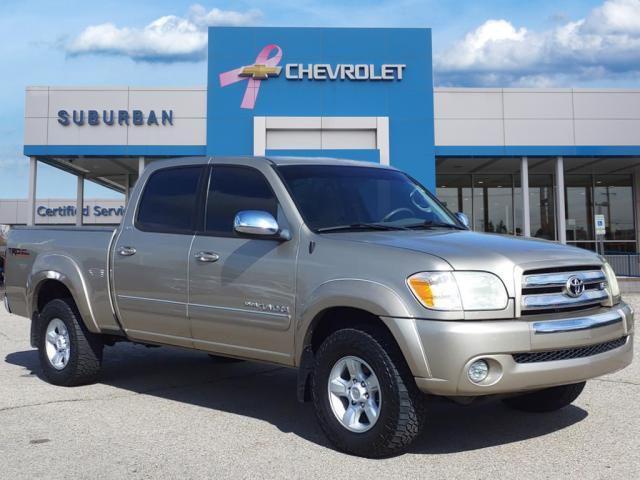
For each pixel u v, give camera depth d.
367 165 5.73
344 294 4.22
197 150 21.38
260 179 5.15
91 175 27.11
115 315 5.98
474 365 3.84
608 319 4.29
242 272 4.93
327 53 21.52
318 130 21.52
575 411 5.37
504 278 3.97
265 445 4.55
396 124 21.50
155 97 21.44
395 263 4.12
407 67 21.55
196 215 5.48
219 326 5.11
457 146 21.59
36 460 4.25
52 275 6.45
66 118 21.27
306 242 4.63
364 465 4.09
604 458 4.18
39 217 50.22
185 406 5.70
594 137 21.70
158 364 7.79
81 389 6.39
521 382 3.92
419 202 5.54
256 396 6.11
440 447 4.45
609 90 21.73
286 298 4.64
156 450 4.45
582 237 26.92
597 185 27.16
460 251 4.11
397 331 3.95
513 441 4.58
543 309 4.05
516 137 21.64
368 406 4.19
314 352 4.64
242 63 21.39
